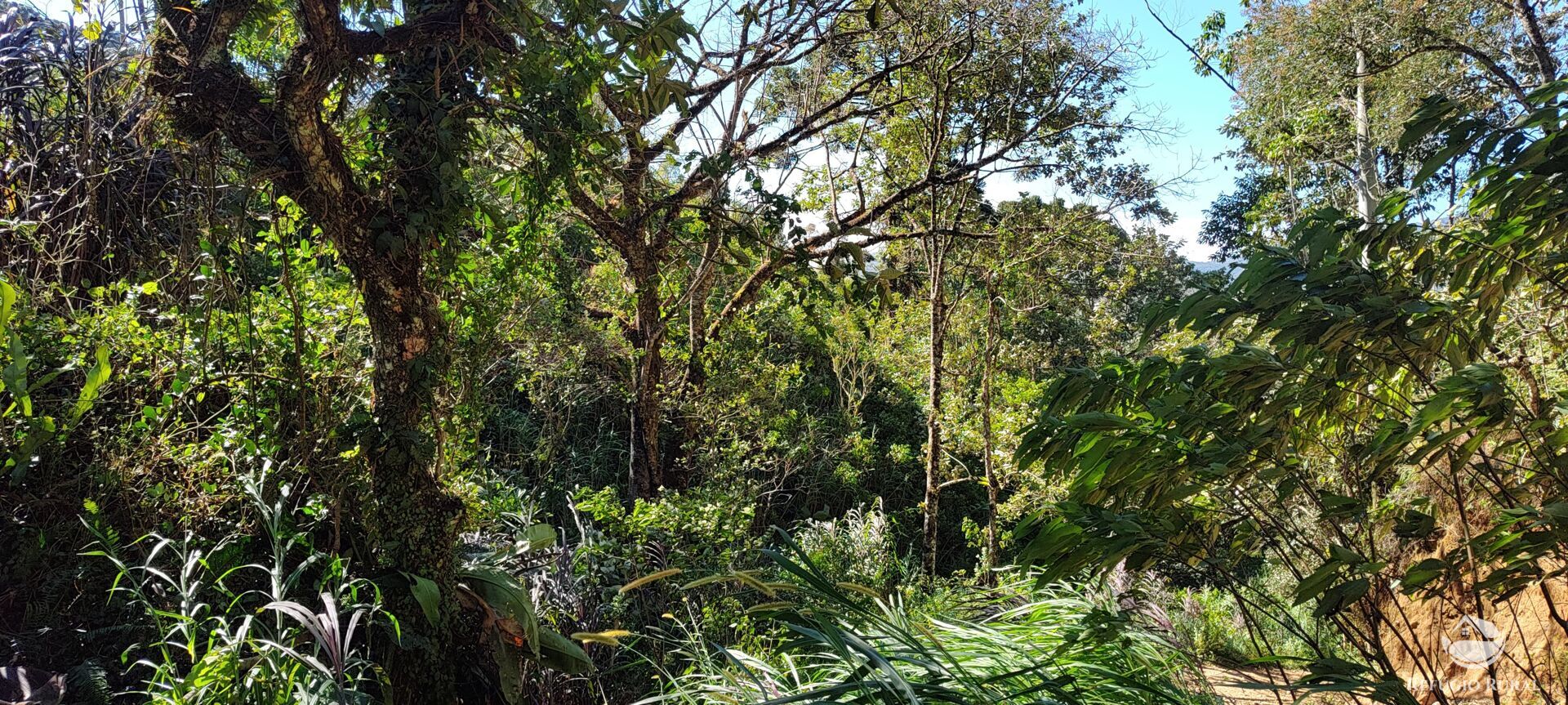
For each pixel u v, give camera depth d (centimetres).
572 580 552
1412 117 249
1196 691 349
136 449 400
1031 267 1135
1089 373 267
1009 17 957
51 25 462
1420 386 269
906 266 1193
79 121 443
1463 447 232
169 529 386
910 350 1453
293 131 362
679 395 966
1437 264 257
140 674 361
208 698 288
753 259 980
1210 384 241
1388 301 227
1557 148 225
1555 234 241
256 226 450
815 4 775
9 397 389
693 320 998
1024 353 1344
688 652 517
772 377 1088
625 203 647
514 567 548
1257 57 1497
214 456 414
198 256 418
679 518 713
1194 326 263
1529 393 373
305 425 423
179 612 368
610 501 742
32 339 397
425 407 408
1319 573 227
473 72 407
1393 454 232
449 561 401
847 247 539
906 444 1423
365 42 374
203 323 428
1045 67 1024
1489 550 226
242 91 368
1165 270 1759
